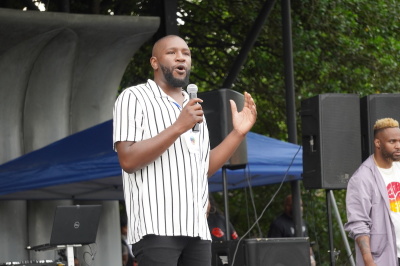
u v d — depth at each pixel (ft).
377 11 72.49
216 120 37.83
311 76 74.08
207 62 74.74
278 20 70.95
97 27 51.62
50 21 49.96
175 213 20.30
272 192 74.54
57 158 45.44
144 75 71.67
